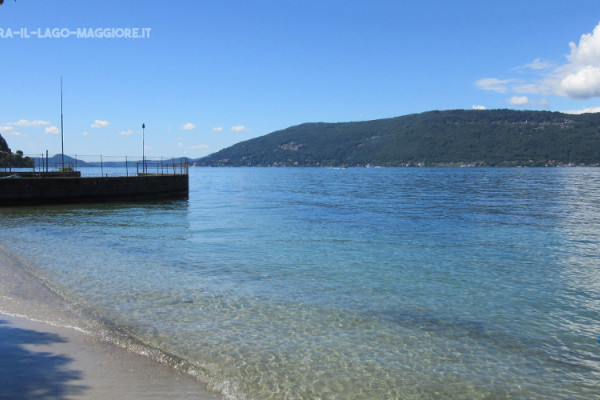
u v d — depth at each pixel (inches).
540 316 353.7
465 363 266.8
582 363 269.6
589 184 2859.3
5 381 219.3
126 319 326.0
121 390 217.8
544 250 634.2
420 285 440.5
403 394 229.3
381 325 327.6
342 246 651.5
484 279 467.2
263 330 311.4
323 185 2908.5
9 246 623.5
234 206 1330.0
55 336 286.2
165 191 1501.0
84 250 601.3
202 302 372.2
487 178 4057.6
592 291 425.1
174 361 257.1
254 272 483.5
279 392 227.6
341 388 233.9
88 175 1685.5
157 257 558.6
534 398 228.2
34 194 1210.6
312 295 399.9
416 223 933.8
